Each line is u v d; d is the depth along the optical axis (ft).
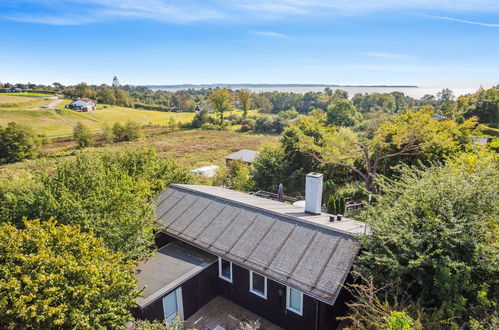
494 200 25.99
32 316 17.79
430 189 28.53
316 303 27.73
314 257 28.71
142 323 25.53
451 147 68.18
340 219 38.50
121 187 37.83
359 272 26.11
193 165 141.59
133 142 216.95
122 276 24.17
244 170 95.04
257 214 36.19
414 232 25.79
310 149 80.12
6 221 32.09
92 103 344.49
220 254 32.58
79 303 20.88
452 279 22.03
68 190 35.27
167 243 40.45
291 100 446.60
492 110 166.20
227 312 34.27
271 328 31.68
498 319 20.04
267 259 30.19
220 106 301.22
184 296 32.50
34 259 20.80
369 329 21.63
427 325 20.79
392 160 75.00
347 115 194.08
